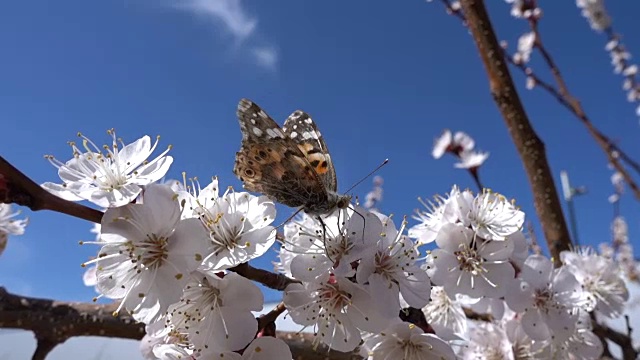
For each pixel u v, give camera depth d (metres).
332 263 0.14
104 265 0.13
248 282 0.13
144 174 0.13
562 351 0.19
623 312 0.21
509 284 0.17
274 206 0.14
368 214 0.14
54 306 0.16
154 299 0.12
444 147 0.38
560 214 0.24
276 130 0.15
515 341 0.19
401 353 0.15
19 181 0.11
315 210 0.15
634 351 0.21
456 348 0.18
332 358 0.16
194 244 0.12
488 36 0.25
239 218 0.14
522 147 0.25
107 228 0.12
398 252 0.14
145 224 0.12
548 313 0.18
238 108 0.16
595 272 0.21
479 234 0.17
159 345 0.15
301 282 0.14
